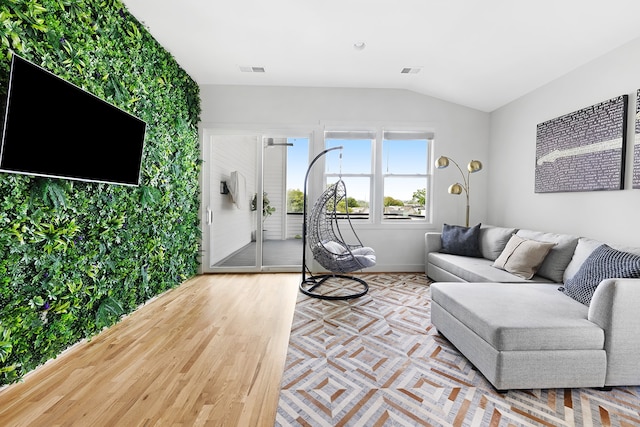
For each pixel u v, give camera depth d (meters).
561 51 2.85
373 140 4.65
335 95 4.49
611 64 2.71
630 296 1.67
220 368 1.93
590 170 2.86
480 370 1.83
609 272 1.94
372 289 3.69
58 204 1.88
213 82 4.32
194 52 3.44
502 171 4.29
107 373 1.86
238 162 4.61
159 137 3.17
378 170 4.57
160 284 3.32
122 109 2.48
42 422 1.44
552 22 2.54
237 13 2.74
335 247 3.68
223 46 3.31
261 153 4.48
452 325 2.17
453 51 3.29
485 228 3.92
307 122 4.48
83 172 2.03
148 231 2.99
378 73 3.98
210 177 4.48
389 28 2.94
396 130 4.59
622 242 2.60
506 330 1.67
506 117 4.20
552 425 1.45
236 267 4.52
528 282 2.66
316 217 3.54
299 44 3.27
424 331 2.51
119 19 2.50
